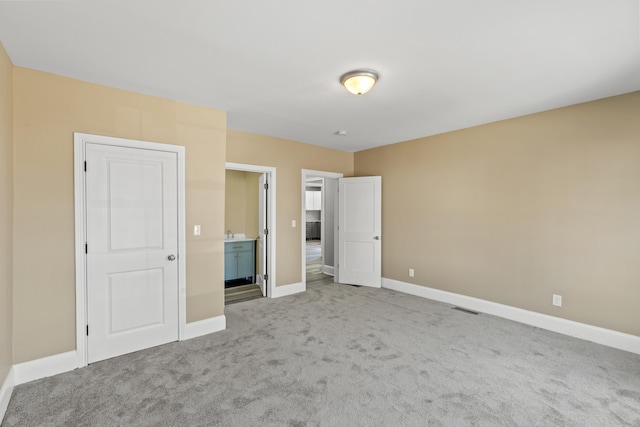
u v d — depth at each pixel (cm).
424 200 440
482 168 375
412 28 179
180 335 293
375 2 156
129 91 269
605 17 167
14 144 218
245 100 296
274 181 445
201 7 160
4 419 180
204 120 310
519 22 172
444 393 206
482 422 178
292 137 446
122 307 263
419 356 258
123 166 264
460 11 163
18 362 218
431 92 274
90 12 163
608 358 255
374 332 310
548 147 319
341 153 535
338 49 204
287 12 165
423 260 442
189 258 300
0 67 190
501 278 357
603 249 284
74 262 241
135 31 183
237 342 287
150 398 200
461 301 396
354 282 519
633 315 267
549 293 318
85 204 246
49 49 201
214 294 316
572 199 303
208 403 195
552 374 230
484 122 366
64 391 208
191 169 302
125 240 264
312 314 366
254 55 212
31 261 223
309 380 222
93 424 176
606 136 282
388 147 491
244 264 541
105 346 254
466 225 391
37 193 226
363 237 510
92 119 250
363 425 175
